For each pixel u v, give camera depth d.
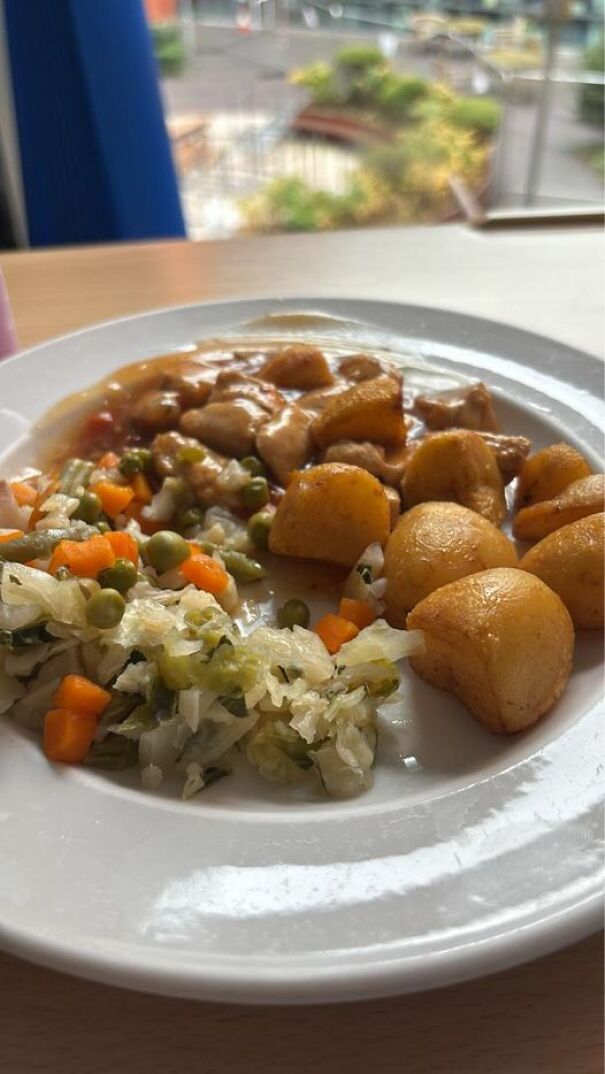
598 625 0.18
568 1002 0.12
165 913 0.12
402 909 0.12
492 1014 0.12
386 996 0.11
